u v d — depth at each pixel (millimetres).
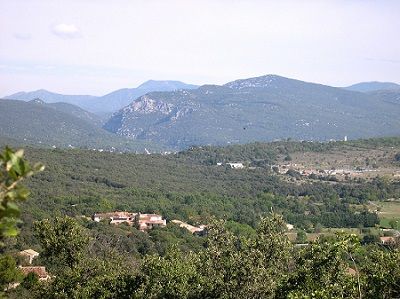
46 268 47125
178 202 100000
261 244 22766
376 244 32062
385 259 17562
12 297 38719
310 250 19156
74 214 80312
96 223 74750
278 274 21422
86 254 32656
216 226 24500
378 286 15805
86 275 29141
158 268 24938
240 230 74438
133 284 26453
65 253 30703
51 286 28812
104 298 25953
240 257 21094
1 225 4836
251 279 20156
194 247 65750
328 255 18031
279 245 22688
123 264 32469
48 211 77062
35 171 4812
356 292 16156
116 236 65562
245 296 20281
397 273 16141
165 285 23797
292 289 18516
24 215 67125
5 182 4711
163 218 89688
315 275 18141
